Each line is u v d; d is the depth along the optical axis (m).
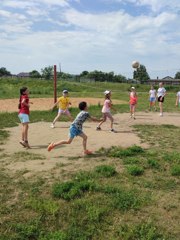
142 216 2.45
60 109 6.16
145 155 3.98
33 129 5.97
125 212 2.50
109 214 2.47
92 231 2.26
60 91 21.67
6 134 5.44
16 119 7.14
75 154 4.08
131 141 4.89
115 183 3.04
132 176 3.22
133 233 2.22
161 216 2.45
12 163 3.71
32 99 12.91
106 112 5.68
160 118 7.77
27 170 3.42
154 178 3.17
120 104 11.30
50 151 4.26
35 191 2.85
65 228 2.30
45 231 2.26
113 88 28.03
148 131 5.80
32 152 4.24
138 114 8.58
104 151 4.21
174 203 2.64
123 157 3.89
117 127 6.26
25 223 2.35
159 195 2.78
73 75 41.75
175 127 6.33
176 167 3.36
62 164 3.62
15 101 12.17
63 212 2.49
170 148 4.43
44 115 7.81
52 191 2.81
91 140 4.93
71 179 3.14
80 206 2.57
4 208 2.55
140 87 29.47
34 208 2.53
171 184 3.02
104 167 3.32
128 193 2.77
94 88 26.45
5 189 2.91
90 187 2.84
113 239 2.16
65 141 4.06
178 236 2.21
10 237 2.18
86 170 3.40
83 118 3.99
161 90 8.25
